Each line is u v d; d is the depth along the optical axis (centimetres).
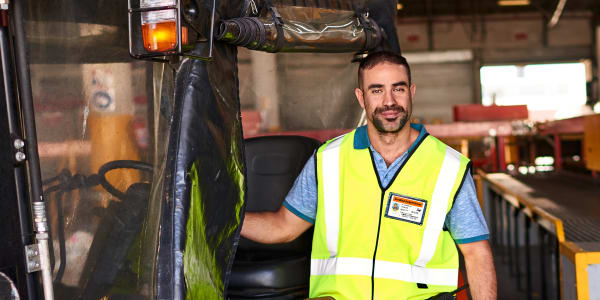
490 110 982
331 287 187
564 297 229
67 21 110
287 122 243
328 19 183
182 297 121
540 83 1744
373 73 183
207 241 133
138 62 126
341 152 193
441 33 1747
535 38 1734
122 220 123
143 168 128
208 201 134
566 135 779
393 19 218
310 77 238
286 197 203
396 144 188
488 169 945
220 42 143
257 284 192
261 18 160
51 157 105
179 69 132
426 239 183
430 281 184
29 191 100
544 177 570
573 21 1719
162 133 131
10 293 95
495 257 482
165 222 123
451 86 1750
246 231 199
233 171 146
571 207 369
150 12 104
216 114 139
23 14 99
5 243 94
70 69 111
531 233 495
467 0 1709
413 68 1756
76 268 110
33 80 102
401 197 184
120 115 123
